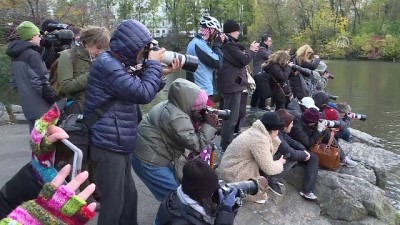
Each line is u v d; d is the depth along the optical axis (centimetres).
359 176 520
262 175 393
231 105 486
